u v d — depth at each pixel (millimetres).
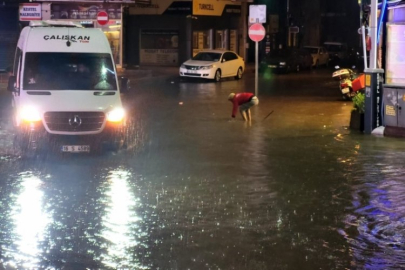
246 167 11031
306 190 9430
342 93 22469
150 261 6426
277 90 26984
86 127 11648
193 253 6676
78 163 11273
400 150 12523
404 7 14453
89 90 12242
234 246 6910
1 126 15367
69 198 8883
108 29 34688
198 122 16562
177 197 8992
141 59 41375
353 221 7875
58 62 12539
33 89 12094
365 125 14641
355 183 9836
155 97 23203
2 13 31906
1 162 11258
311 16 59781
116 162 11398
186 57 40531
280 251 6766
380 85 14422
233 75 33250
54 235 7227
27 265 6281
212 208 8438
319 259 6531
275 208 8453
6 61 31891
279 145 13188
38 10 32406
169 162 11430
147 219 7898
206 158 11820
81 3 33688
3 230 7383
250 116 17641
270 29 51625
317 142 13516
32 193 9133
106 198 8898
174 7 40156
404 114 13883
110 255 6590
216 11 42812
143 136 14250
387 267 6324
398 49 14742
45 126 11500
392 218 8000
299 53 42031
